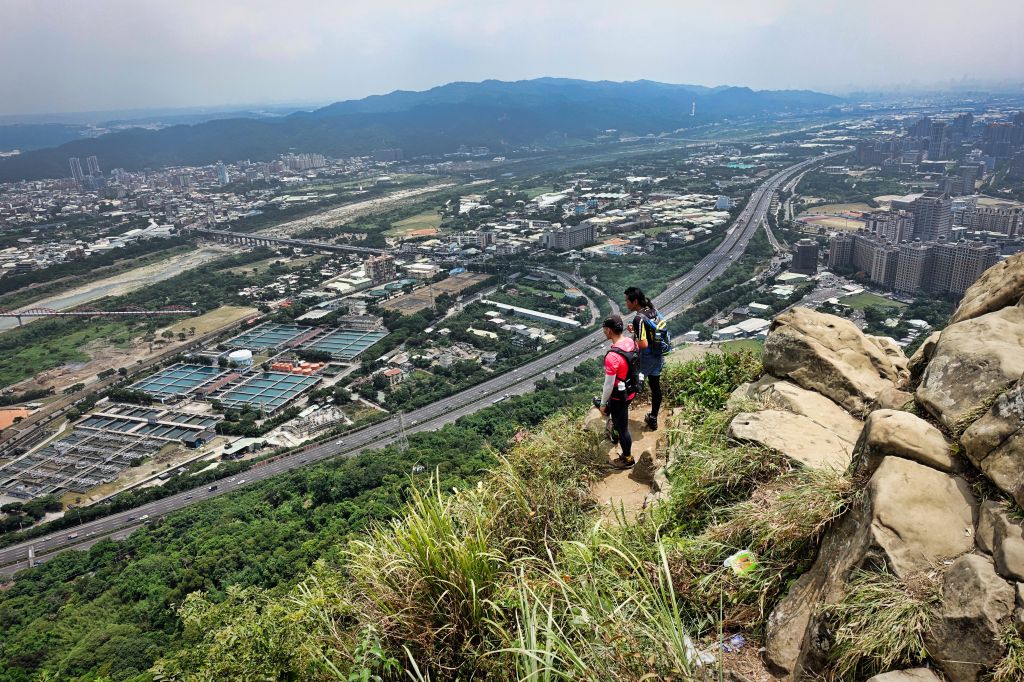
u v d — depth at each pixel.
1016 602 4.00
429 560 5.89
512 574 5.98
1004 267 7.43
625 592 5.45
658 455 9.91
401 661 5.77
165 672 9.63
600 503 9.00
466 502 7.77
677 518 7.41
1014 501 4.53
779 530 5.93
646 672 4.73
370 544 6.55
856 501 5.52
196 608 12.40
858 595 4.65
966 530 4.76
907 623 4.38
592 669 4.71
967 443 5.09
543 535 7.89
